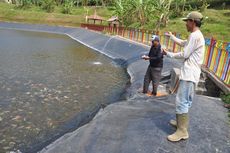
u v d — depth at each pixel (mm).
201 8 47125
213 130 5863
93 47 30391
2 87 11625
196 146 5172
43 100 10312
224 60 9688
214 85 9938
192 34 4609
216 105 7523
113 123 6270
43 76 14172
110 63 20281
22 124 8039
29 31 48281
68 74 15180
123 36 31391
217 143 5344
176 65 13922
